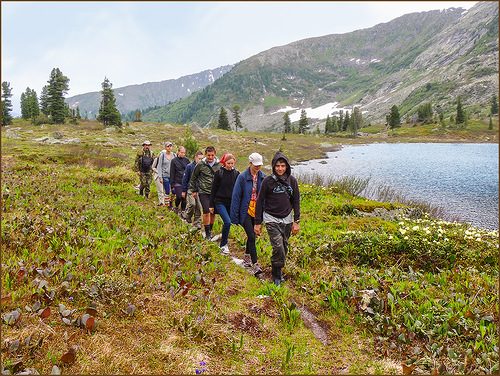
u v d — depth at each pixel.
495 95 191.25
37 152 32.03
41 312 4.24
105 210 10.53
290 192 6.76
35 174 17.94
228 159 8.43
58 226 7.63
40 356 3.65
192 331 4.49
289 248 8.57
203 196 9.59
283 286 6.35
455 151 72.06
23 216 8.10
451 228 11.79
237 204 7.47
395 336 4.89
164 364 3.86
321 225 12.00
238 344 4.47
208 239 9.23
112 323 4.44
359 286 6.23
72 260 6.05
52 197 11.73
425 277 7.12
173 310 4.96
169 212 11.86
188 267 6.58
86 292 4.91
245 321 5.03
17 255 6.10
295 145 84.88
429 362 4.28
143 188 15.26
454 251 8.15
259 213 6.74
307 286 6.48
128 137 70.12
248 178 7.46
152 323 4.59
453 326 5.02
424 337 4.88
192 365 3.91
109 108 96.25
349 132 147.62
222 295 5.76
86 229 8.02
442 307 5.61
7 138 55.28
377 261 7.87
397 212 15.01
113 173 19.80
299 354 4.46
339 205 14.91
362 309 5.47
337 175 38.19
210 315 4.96
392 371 4.18
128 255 6.55
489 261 8.00
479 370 4.20
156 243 7.63
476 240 8.88
